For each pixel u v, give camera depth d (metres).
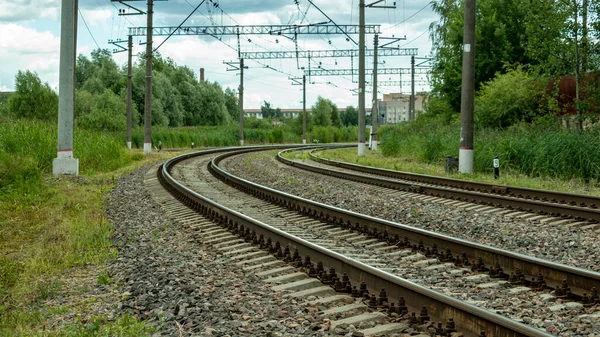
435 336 5.51
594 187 17.91
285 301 6.83
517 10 37.50
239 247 10.13
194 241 10.89
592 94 22.92
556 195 14.94
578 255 9.12
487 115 29.25
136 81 85.25
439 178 19.95
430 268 8.27
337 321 6.03
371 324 5.92
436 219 12.57
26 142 21.75
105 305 7.11
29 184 17.27
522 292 7.02
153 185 20.84
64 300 7.51
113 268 9.03
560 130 21.67
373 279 6.96
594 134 20.06
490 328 5.17
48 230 12.27
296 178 23.05
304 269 8.20
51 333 6.03
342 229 11.63
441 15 45.12
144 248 10.30
